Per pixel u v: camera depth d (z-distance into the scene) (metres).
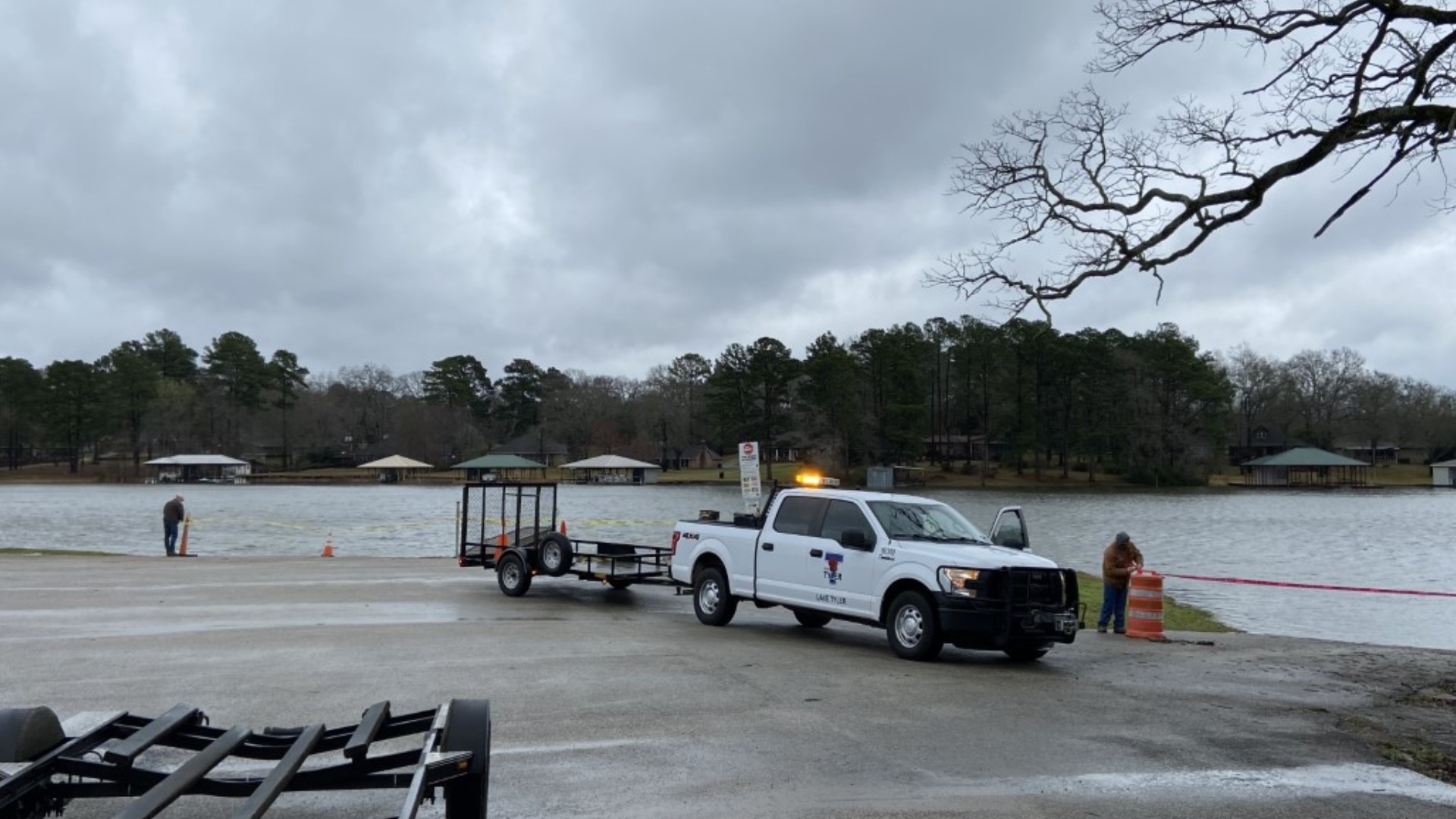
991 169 13.66
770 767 7.29
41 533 46.69
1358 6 10.19
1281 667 13.00
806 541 13.92
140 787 4.88
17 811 4.61
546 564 18.03
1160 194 12.27
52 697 9.07
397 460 138.62
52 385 133.38
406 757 4.86
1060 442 109.56
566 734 8.12
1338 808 6.67
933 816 6.25
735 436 108.06
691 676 10.70
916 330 119.75
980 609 11.89
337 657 11.38
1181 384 111.38
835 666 11.73
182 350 163.50
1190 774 7.39
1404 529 60.22
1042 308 13.41
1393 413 150.62
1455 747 8.57
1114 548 16.61
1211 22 11.27
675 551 15.98
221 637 12.85
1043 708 9.62
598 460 134.88
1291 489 126.75
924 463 126.38
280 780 4.20
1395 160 9.93
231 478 137.00
